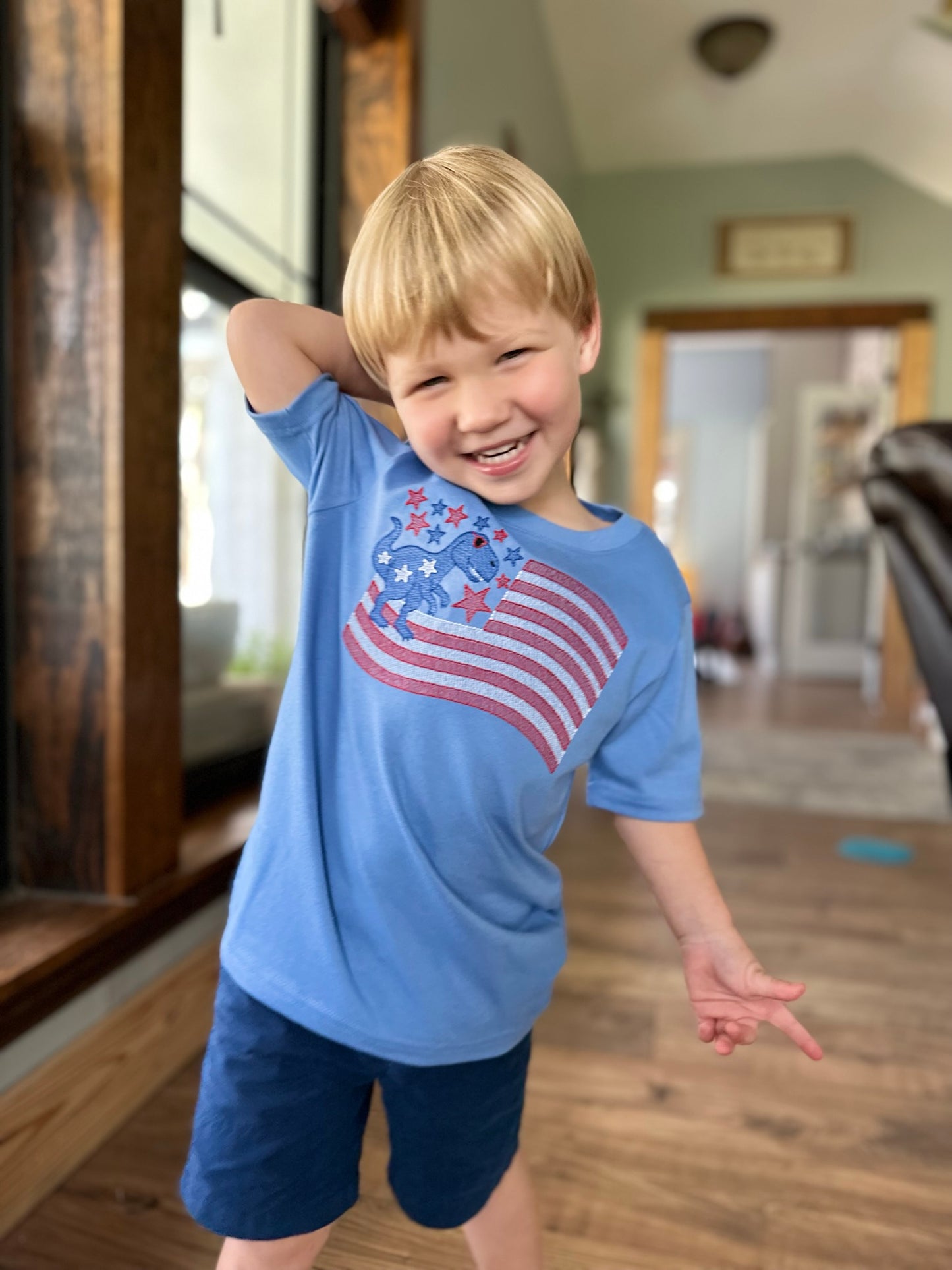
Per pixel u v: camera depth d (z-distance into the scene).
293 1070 0.64
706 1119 1.18
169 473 1.23
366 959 0.63
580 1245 0.95
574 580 0.67
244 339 0.68
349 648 0.66
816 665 7.05
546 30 3.96
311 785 0.65
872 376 7.68
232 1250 0.67
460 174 0.60
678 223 5.28
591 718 0.67
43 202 1.11
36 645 1.16
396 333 0.59
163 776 1.25
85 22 1.07
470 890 0.64
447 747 0.63
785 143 5.01
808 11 3.91
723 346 9.88
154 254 1.16
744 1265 0.94
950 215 5.02
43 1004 1.01
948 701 2.02
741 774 3.28
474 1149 0.69
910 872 2.21
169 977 1.26
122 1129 1.13
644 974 1.60
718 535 10.00
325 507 0.69
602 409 5.37
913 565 2.03
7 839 1.18
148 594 1.19
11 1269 0.90
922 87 4.23
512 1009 0.67
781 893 2.05
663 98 4.61
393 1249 0.93
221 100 1.76
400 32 2.13
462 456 0.61
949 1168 1.10
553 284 0.58
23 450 1.14
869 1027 1.44
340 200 2.19
